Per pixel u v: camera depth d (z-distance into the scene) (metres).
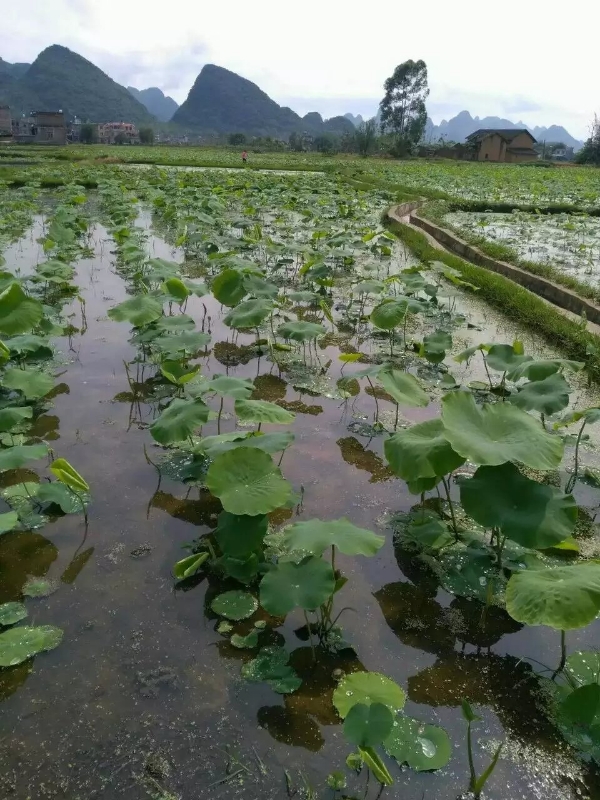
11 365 4.73
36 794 1.83
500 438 2.59
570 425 4.25
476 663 2.36
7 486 3.35
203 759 1.95
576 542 2.96
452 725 2.10
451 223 13.55
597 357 4.93
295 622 2.53
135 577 2.71
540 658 2.39
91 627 2.44
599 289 7.52
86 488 2.85
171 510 3.17
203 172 24.30
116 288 7.34
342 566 2.85
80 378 4.71
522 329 6.35
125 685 2.20
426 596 2.69
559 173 32.59
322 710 2.13
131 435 3.87
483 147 54.75
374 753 1.74
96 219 11.95
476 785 1.81
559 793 1.89
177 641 2.39
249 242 9.12
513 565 2.82
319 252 7.99
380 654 2.38
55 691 2.17
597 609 1.94
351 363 5.25
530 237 12.31
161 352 4.96
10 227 10.59
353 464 3.65
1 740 1.99
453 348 5.68
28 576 2.69
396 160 48.34
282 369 5.07
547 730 2.09
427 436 2.82
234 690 2.19
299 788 1.86
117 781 1.88
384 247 9.09
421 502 3.30
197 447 3.06
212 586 2.69
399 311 4.95
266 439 2.97
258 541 2.54
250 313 4.83
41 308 4.61
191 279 7.75
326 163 36.38
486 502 2.51
